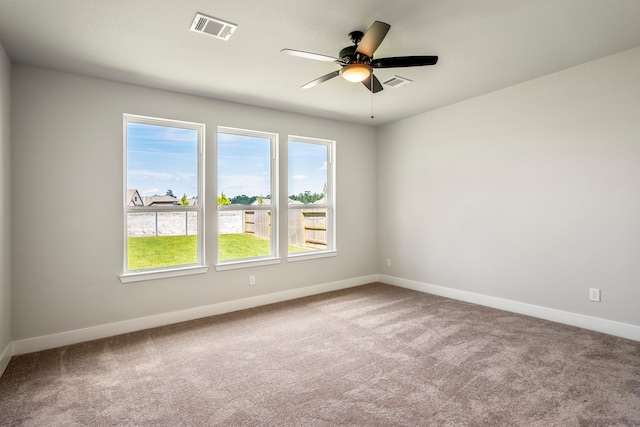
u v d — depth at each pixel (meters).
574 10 2.16
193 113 3.60
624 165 2.83
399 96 3.82
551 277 3.31
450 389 2.10
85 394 2.09
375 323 3.34
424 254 4.59
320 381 2.22
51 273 2.85
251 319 3.51
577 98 3.08
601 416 1.81
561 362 2.43
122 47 2.54
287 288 4.29
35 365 2.50
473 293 4.01
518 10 2.15
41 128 2.82
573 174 3.13
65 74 2.94
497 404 1.93
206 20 2.20
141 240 3.37
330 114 4.50
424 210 4.57
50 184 2.85
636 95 2.75
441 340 2.88
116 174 3.15
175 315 3.45
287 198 4.34
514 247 3.60
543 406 1.90
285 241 4.30
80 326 2.97
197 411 1.90
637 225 2.78
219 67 2.93
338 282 4.81
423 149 4.55
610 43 2.64
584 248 3.08
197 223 3.70
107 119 3.12
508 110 3.60
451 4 2.07
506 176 3.64
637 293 2.78
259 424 1.78
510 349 2.67
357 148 5.05
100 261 3.07
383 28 1.98
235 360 2.55
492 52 2.76
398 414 1.85
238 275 3.88
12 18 2.13
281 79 3.22
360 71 2.35
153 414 1.88
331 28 2.34
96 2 1.99
